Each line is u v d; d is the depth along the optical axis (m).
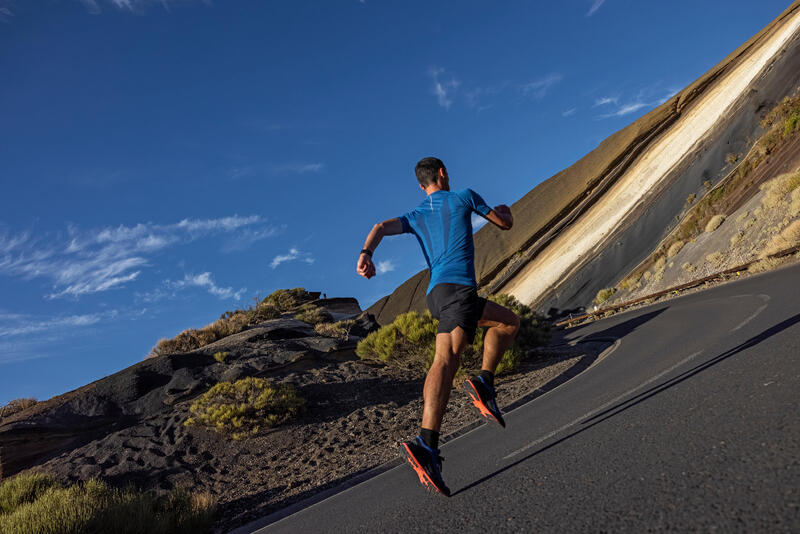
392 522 3.21
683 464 2.44
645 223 40.47
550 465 3.29
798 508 1.68
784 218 19.11
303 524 4.51
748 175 27.80
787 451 2.19
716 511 1.84
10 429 12.87
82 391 16.52
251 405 12.18
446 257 2.95
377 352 16.23
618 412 4.34
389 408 12.31
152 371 16.05
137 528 5.87
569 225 59.31
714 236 25.45
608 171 64.75
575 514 2.24
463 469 4.26
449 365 2.79
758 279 15.19
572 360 13.18
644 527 1.89
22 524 5.57
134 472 10.72
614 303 32.00
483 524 2.52
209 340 21.89
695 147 42.94
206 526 7.00
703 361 5.50
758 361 4.36
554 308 41.91
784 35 42.69
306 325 23.69
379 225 3.05
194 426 12.28
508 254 70.25
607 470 2.75
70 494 6.67
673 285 25.92
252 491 8.94
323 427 11.65
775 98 35.44
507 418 7.12
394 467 6.86
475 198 3.08
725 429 2.78
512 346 14.11
